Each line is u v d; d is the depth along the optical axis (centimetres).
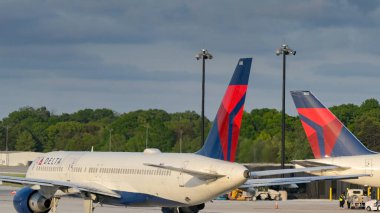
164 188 16362
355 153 19850
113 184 17425
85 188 16850
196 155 16075
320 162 19938
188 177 15888
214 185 15488
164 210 17850
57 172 18688
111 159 17688
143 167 16838
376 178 19450
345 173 19675
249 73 15612
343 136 19975
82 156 18512
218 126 15862
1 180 16388
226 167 15325
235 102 15700
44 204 16975
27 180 16400
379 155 19600
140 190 16875
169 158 16388
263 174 16350
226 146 15750
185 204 16250
